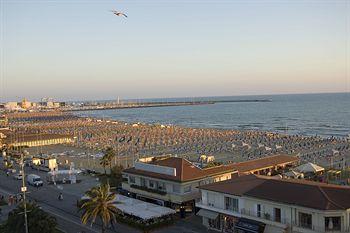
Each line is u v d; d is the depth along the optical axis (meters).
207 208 64.50
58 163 144.75
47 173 118.62
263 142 195.00
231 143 195.50
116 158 159.25
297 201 52.16
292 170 99.31
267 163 107.06
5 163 139.25
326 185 56.62
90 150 182.75
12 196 88.25
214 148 180.38
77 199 86.81
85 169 125.88
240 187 61.91
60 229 66.50
